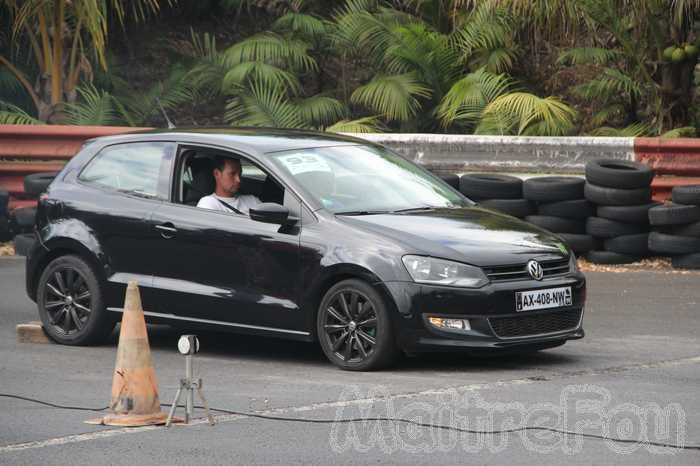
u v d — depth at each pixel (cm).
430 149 3434
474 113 3997
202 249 1936
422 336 1770
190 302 1944
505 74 4306
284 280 1864
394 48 4159
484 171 3400
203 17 4959
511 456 1320
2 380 1784
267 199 2020
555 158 3338
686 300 2536
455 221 1894
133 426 1477
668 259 3044
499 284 1781
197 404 1603
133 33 4853
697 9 3703
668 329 2217
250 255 1894
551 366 1864
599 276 2864
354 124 4031
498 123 3916
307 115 4184
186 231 1950
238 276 1906
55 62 3997
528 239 1877
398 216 1891
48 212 2103
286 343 2109
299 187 1898
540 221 3020
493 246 1819
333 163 1989
